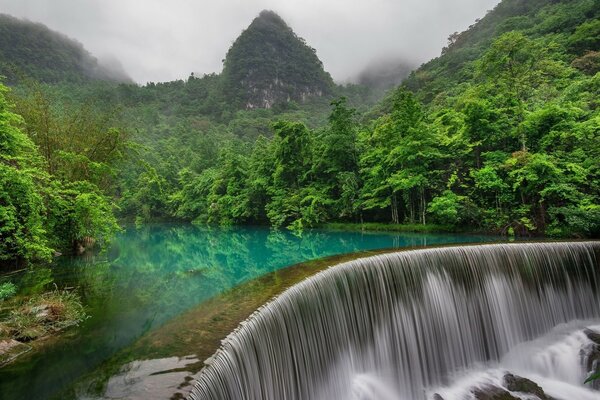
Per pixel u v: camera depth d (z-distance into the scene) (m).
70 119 17.52
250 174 38.75
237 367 5.17
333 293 8.19
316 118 129.75
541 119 19.11
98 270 13.66
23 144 10.74
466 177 21.86
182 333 5.71
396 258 9.61
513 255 10.97
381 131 26.41
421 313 9.55
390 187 25.23
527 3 74.31
